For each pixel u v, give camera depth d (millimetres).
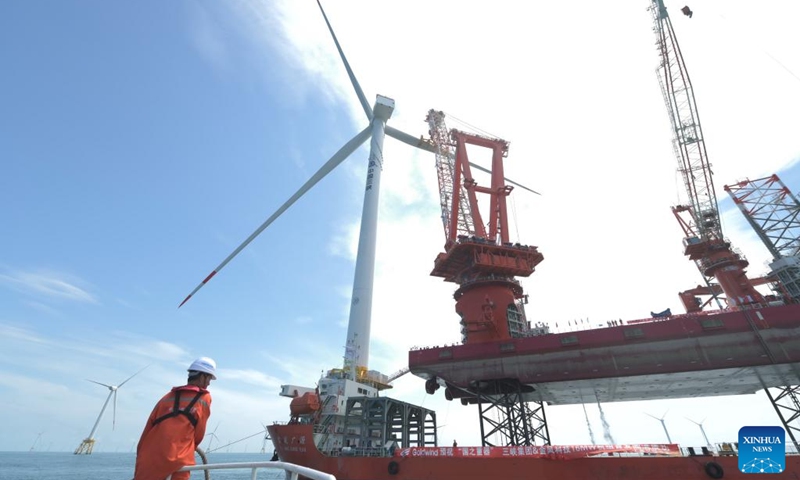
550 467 38500
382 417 60156
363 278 79500
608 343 51469
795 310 46531
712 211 68312
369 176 92938
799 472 32906
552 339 53906
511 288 65000
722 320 48500
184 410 5785
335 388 65062
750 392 65250
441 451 43469
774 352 45219
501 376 53906
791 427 55500
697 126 72312
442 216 81438
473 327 61562
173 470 5180
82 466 166375
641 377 50625
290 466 5383
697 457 36188
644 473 36562
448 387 63688
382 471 45500
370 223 86500
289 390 65750
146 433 5715
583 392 62000
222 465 5742
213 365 6805
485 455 41219
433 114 92062
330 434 59250
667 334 49531
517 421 53062
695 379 52812
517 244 66938
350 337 74000
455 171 77250
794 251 62750
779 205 67125
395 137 105938
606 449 39406
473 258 63469
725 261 64250
